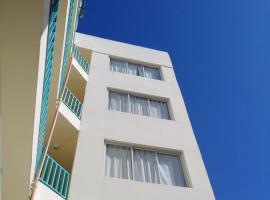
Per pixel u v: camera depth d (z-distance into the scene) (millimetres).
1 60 4332
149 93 13195
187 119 12156
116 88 12891
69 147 10805
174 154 10445
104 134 10172
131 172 9273
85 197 7910
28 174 5820
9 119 4973
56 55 9383
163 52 17078
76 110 12062
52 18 5523
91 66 14047
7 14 4012
